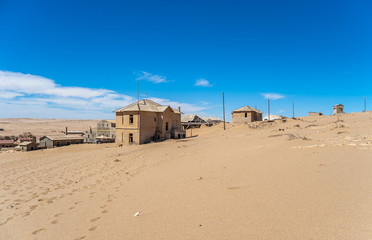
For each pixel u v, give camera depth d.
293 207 5.48
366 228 4.06
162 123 40.03
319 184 6.90
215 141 28.75
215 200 6.89
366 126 21.44
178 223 5.64
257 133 32.34
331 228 4.27
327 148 12.38
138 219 6.42
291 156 11.73
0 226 8.05
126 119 37.22
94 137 71.25
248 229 4.74
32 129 141.12
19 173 19.94
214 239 4.57
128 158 22.84
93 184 13.16
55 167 21.50
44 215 8.64
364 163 8.49
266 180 8.19
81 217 7.70
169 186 9.58
